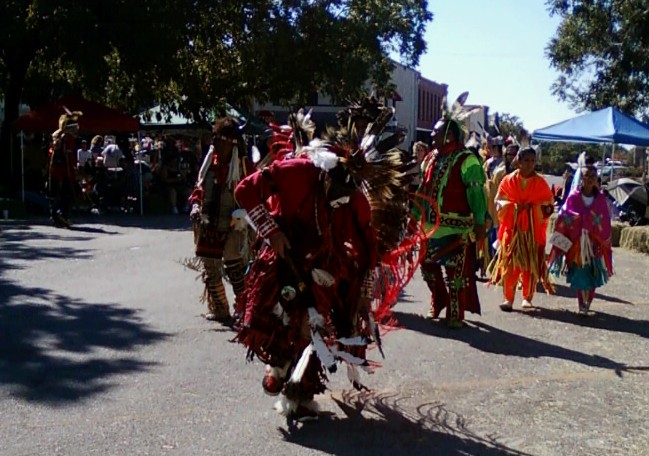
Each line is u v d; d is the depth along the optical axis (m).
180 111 27.28
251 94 28.55
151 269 10.45
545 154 58.38
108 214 19.42
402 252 5.28
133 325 7.29
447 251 7.43
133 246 12.82
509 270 8.40
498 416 5.11
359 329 4.80
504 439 4.71
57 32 21.00
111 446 4.49
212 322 7.44
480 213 7.36
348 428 4.84
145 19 21.16
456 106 7.57
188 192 20.84
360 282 4.75
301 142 4.99
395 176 4.85
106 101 28.38
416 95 50.38
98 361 6.15
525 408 5.27
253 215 4.57
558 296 9.38
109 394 5.39
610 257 8.19
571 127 18.48
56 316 7.60
